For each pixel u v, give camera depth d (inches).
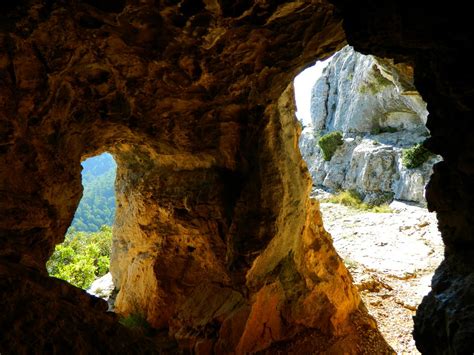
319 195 1052.5
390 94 979.9
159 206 371.2
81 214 2716.5
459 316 140.2
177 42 228.8
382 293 478.9
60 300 200.4
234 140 323.3
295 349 346.6
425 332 164.1
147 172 387.5
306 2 207.3
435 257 577.0
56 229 262.5
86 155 342.6
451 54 143.6
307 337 358.0
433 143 175.3
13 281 174.2
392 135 1031.0
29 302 172.7
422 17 142.6
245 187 318.3
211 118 307.6
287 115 338.0
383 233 694.5
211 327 321.4
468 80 138.6
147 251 393.4
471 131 147.9
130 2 194.4
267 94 294.0
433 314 160.9
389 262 574.2
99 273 637.3
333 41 257.9
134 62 245.6
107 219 2736.2
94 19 206.7
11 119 206.5
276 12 210.5
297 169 348.5
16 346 148.6
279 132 317.1
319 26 233.0
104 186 3312.0
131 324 371.9
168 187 368.5
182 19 207.9
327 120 1320.1
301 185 351.9
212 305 341.1
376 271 542.6
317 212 405.4
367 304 455.2
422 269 546.9
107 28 213.8
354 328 383.9
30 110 216.5
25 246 227.0
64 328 178.7
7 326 152.9
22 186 224.8
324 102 1331.2
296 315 355.6
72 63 226.4
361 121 1102.4
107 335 206.2
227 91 281.3
